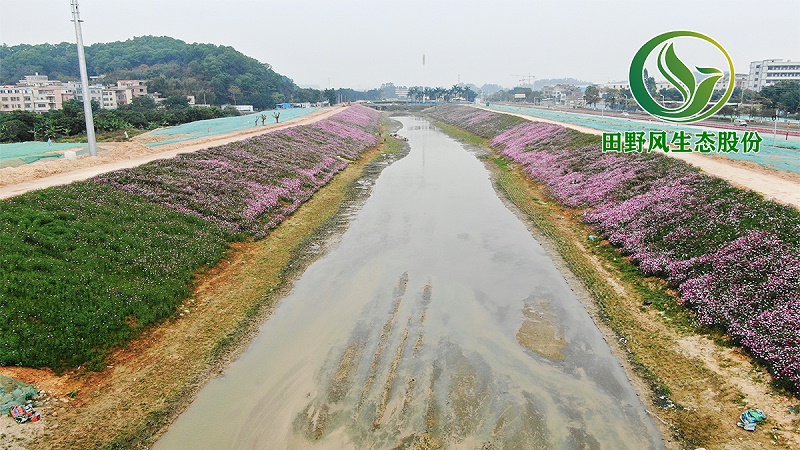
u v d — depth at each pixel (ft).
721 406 37.73
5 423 34.37
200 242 66.95
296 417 38.14
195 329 49.78
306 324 52.21
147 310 49.39
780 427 34.68
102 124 224.33
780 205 60.90
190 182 85.71
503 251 73.31
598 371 43.55
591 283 61.05
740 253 54.29
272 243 75.10
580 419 37.55
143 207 70.69
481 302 56.95
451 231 82.89
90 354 42.34
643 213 74.90
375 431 36.45
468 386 41.65
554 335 49.70
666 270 58.29
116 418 37.22
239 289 59.11
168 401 39.68
